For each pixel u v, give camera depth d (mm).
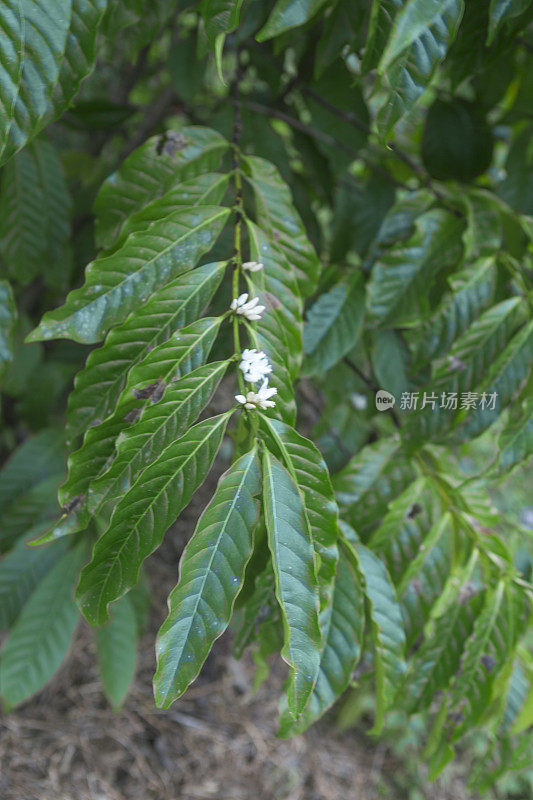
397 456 1166
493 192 1368
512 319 1095
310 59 1351
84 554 1509
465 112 1299
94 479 951
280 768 2277
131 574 917
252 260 993
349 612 1035
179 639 888
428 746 1130
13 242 1290
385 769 2398
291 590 893
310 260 1062
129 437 923
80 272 1532
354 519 1159
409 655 1275
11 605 1513
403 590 1109
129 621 1562
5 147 931
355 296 1186
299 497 907
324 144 1377
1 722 2047
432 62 927
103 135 1919
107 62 1719
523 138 1348
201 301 970
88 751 2086
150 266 981
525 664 1128
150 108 1594
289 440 924
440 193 1242
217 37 927
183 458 905
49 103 962
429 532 1117
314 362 1167
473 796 2377
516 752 1134
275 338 975
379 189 1374
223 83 931
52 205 1298
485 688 1091
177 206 1022
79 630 2346
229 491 903
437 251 1139
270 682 2527
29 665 1440
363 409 1430
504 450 1061
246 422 946
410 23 898
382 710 1054
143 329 962
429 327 1104
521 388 1085
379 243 1184
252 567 1130
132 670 1561
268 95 1469
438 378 1094
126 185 1091
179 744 2227
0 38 894
